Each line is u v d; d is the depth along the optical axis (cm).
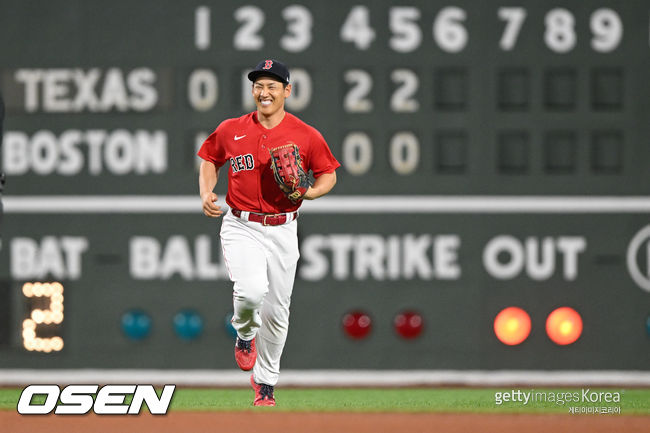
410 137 2658
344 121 2652
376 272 2667
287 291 2088
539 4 2658
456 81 2656
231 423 2030
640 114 2653
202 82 2659
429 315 2667
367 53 2653
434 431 1941
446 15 2656
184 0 2661
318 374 2664
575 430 1964
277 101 2003
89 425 2022
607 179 2659
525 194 2664
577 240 2667
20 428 1995
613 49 2653
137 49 2666
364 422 2047
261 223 2038
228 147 2041
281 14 2659
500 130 2655
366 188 2659
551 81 2655
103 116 2667
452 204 2664
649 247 2662
